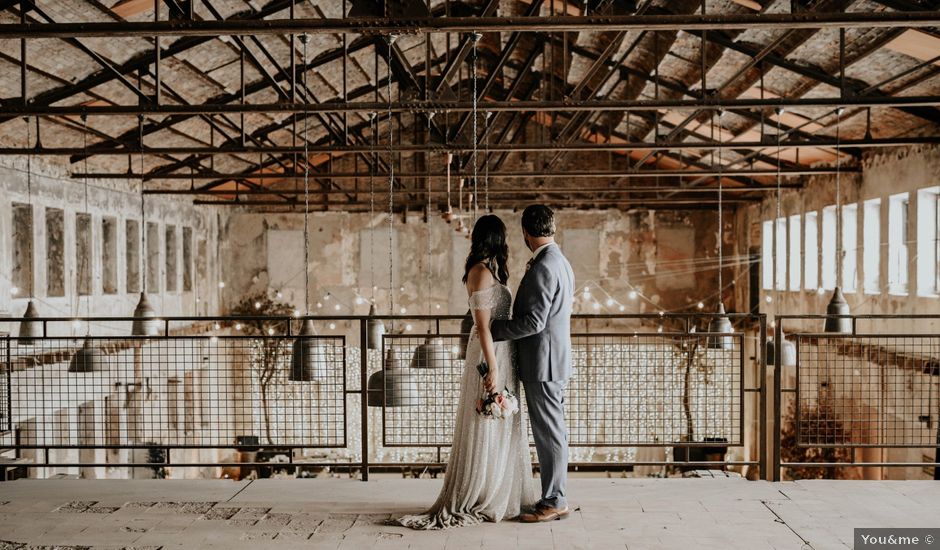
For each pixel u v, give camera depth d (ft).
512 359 12.28
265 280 63.87
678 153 53.06
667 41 31.76
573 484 14.55
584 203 58.95
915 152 33.73
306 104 25.58
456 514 12.20
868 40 26.13
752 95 35.81
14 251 35.81
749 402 55.47
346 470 48.88
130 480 15.02
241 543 11.43
